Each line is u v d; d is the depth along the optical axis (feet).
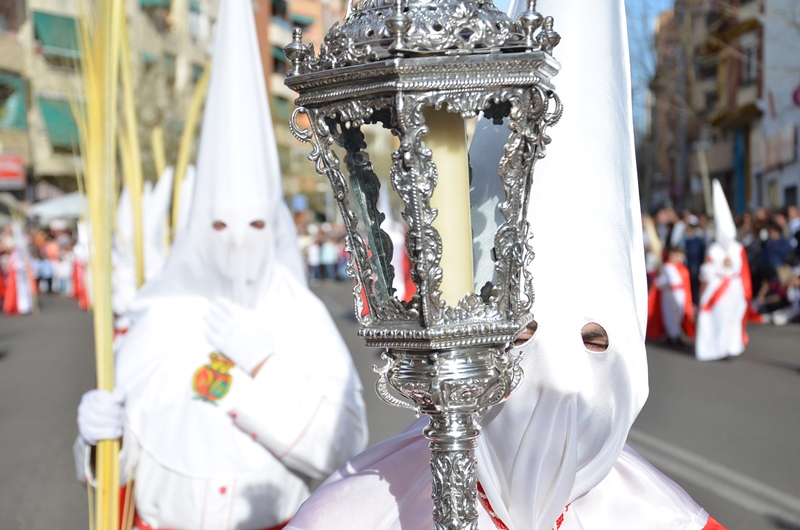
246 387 10.04
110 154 8.52
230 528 9.95
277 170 10.85
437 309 4.03
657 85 91.81
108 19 8.30
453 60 3.84
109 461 9.23
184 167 13.66
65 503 20.04
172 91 75.46
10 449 25.12
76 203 89.71
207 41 80.64
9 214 89.35
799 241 53.57
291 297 10.77
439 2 4.00
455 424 4.35
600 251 5.54
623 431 5.62
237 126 10.39
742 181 99.09
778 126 85.71
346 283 107.34
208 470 9.96
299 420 9.91
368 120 4.13
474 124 4.57
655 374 35.81
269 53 134.10
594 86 5.75
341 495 6.04
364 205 4.31
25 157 83.82
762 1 85.05
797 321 52.54
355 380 10.55
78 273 79.51
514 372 4.34
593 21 5.83
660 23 97.09
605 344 5.57
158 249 19.02
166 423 10.16
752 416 26.45
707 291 39.60
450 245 4.08
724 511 17.71
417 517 5.89
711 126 98.12
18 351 48.26
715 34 91.40
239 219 10.28
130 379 10.41
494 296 4.17
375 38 3.97
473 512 4.38
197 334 10.42
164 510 10.05
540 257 5.56
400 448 6.29
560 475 5.49
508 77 3.93
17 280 73.61
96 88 8.44
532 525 5.59
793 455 21.74
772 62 85.35
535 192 5.64
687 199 111.75
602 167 5.65
